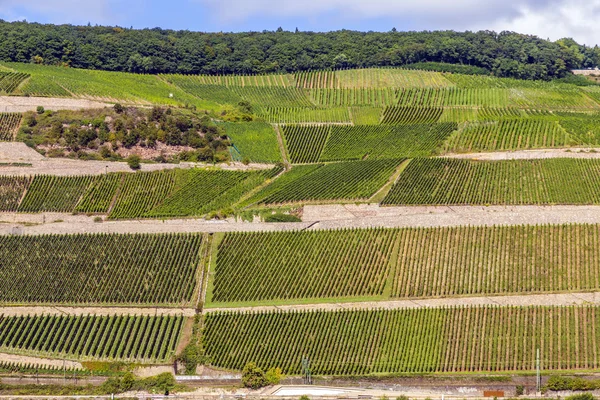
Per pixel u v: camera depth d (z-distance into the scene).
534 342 181.50
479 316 186.88
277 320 190.12
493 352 180.62
